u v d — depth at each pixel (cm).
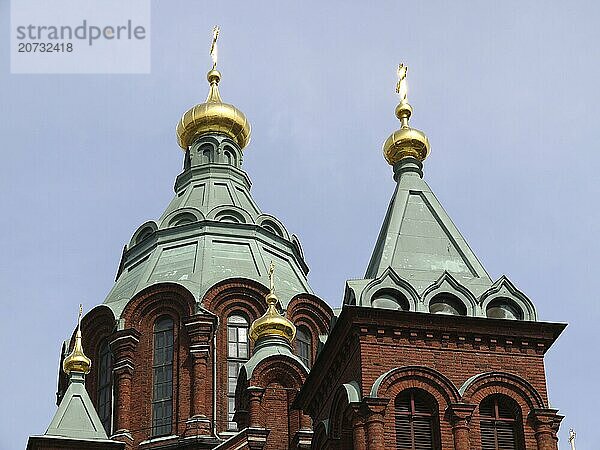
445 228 6538
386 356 5984
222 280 8444
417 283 6247
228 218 9025
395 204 6650
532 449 5897
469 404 5916
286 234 9125
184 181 9544
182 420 8006
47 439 6738
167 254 8794
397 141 6912
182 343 8250
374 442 5766
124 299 8544
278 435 7269
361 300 6091
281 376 7431
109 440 6819
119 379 8200
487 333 6094
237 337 8338
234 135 9762
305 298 8562
